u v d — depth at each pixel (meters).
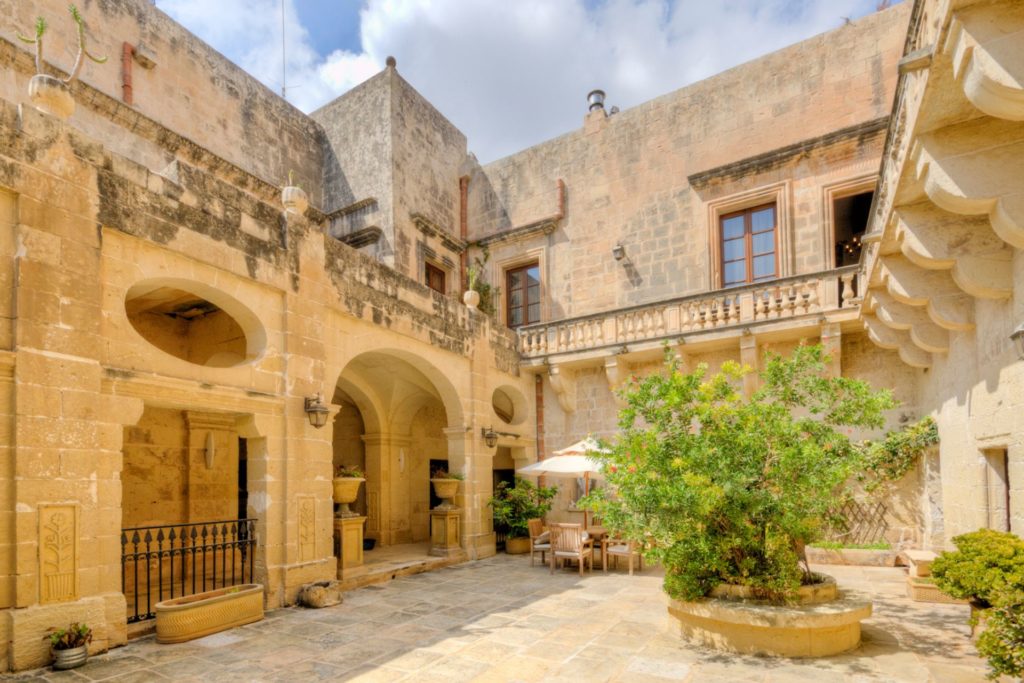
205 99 12.88
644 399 6.62
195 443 9.91
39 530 5.41
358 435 14.79
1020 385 5.57
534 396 15.03
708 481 5.82
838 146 12.66
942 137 4.96
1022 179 4.68
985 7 3.79
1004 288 5.73
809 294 11.42
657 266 14.80
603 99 16.38
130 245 6.55
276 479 7.95
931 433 9.87
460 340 12.32
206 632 6.45
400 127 15.58
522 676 5.26
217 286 7.45
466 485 12.08
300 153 15.56
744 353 11.82
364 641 6.29
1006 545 5.20
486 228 17.72
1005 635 4.17
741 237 13.95
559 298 16.16
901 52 12.54
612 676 5.23
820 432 6.44
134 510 9.03
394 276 10.67
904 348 9.77
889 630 6.47
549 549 10.82
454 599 8.26
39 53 6.14
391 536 13.92
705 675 5.21
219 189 7.59
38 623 5.31
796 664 5.44
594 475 11.37
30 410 5.45
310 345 8.65
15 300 5.48
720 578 6.45
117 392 6.25
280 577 7.82
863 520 10.95
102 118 10.45
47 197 5.76
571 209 16.25
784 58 13.78
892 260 7.49
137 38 11.51
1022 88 3.67
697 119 14.71
